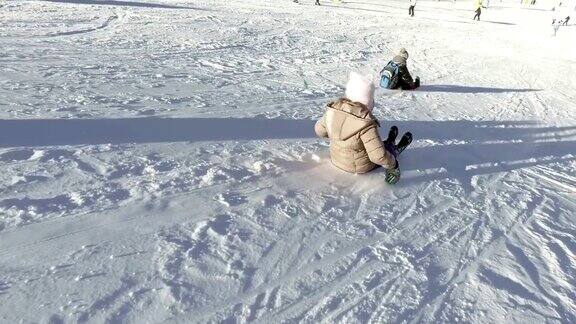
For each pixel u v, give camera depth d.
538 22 29.11
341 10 25.00
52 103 5.23
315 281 2.62
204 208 3.24
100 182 3.44
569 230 3.54
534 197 4.13
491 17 31.44
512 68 12.55
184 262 2.63
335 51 12.51
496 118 7.10
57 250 2.61
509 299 2.60
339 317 2.36
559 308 2.57
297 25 17.09
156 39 11.55
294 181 3.84
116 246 2.71
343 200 3.62
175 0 21.47
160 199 3.29
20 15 13.37
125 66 8.04
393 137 4.22
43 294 2.27
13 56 7.89
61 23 12.65
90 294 2.30
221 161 4.09
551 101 8.86
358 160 3.93
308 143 4.84
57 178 3.42
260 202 3.42
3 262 2.46
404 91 8.52
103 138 4.30
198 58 9.72
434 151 5.12
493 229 3.44
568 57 15.94
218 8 19.89
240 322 2.25
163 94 6.30
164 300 2.32
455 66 12.15
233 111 5.79
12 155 3.71
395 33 17.94
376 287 2.61
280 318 2.31
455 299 2.56
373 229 3.24
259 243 2.91
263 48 11.86
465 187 4.20
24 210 2.95
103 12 15.50
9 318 2.10
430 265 2.88
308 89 7.81
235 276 2.57
